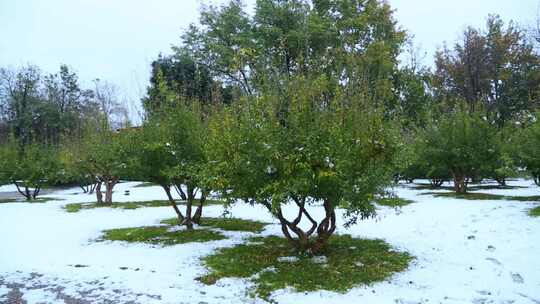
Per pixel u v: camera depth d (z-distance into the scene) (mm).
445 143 18156
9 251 9648
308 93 7895
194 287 6898
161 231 11562
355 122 7812
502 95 40281
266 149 7547
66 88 60250
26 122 50969
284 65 11836
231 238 10453
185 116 11211
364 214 7707
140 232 11477
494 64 40125
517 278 6891
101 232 11844
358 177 7434
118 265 8289
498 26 40312
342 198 7527
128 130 13859
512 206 13625
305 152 7371
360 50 28516
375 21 30203
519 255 8086
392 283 6836
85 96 60250
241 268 7820
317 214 13711
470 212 12938
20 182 23828
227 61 30781
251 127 7863
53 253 9406
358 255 8484
